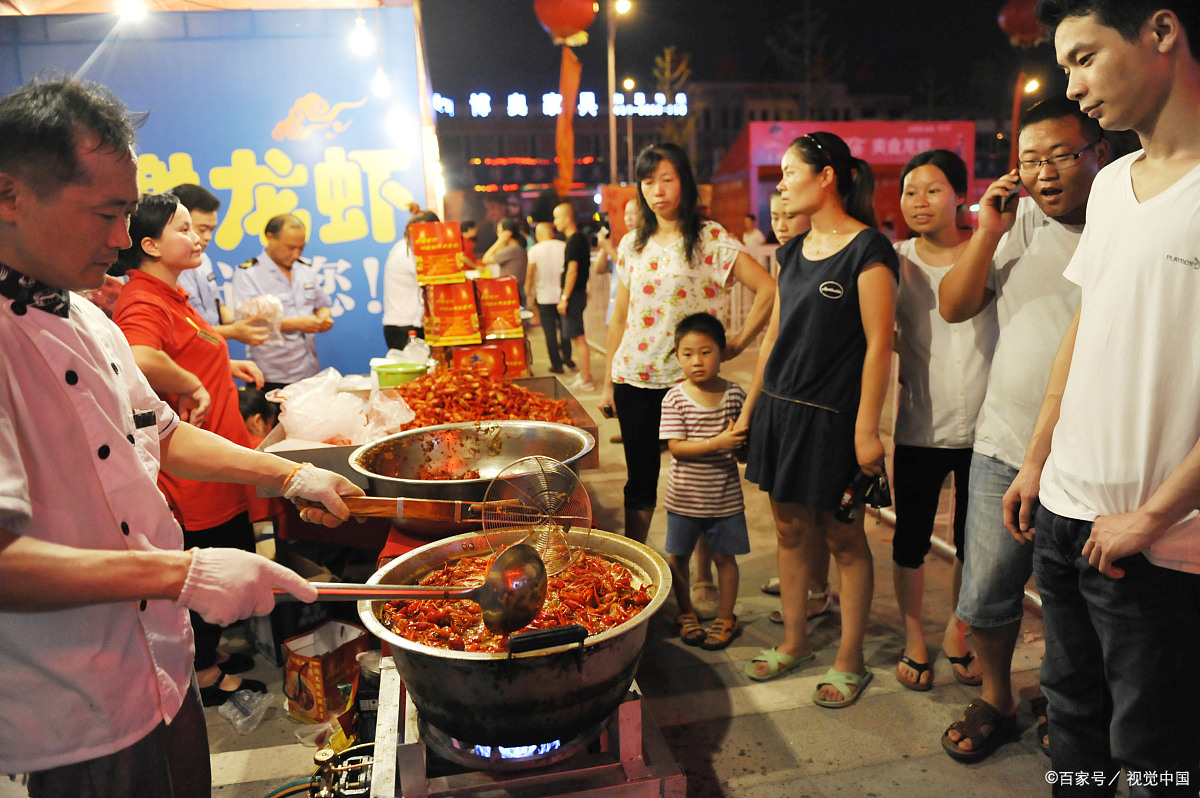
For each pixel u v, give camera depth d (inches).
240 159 216.7
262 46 212.8
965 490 106.7
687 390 121.8
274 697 111.5
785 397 101.3
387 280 221.5
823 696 105.5
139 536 50.3
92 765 47.9
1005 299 90.8
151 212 104.3
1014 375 88.3
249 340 144.8
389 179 223.1
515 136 1397.6
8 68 205.5
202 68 211.6
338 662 105.3
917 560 108.2
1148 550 58.9
